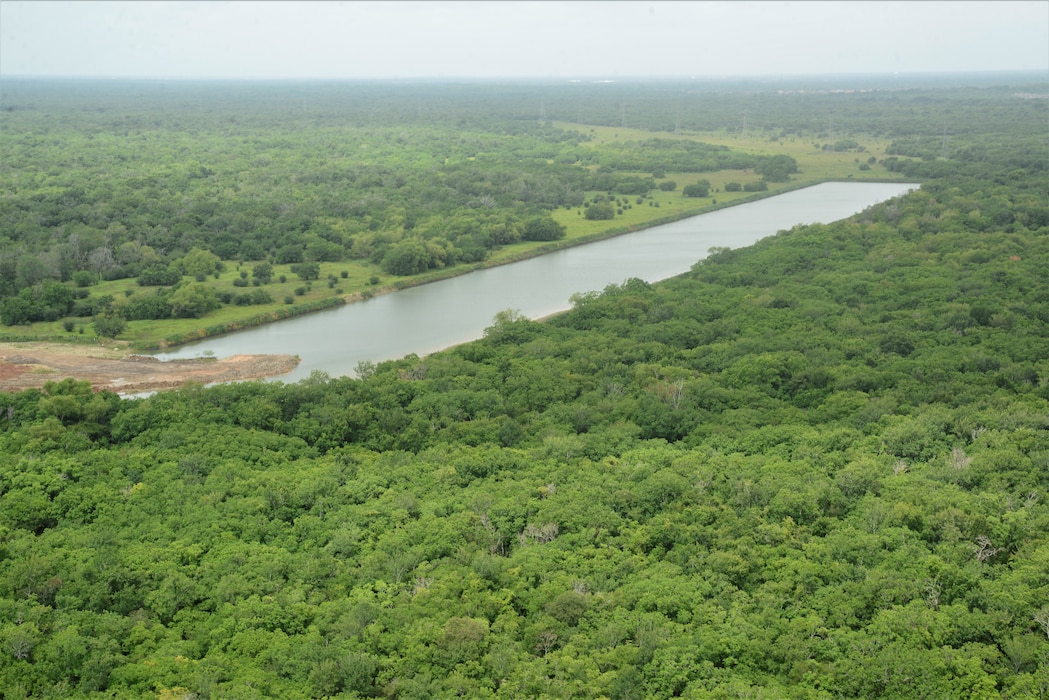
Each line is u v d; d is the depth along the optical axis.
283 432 128.00
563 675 74.81
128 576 89.00
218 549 94.94
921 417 120.12
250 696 71.62
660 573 88.69
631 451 116.81
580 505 100.88
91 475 110.75
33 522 101.25
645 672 75.12
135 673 76.00
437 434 127.06
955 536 90.88
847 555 90.44
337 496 106.06
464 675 75.44
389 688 74.44
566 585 86.94
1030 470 104.56
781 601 84.00
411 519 100.31
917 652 74.69
